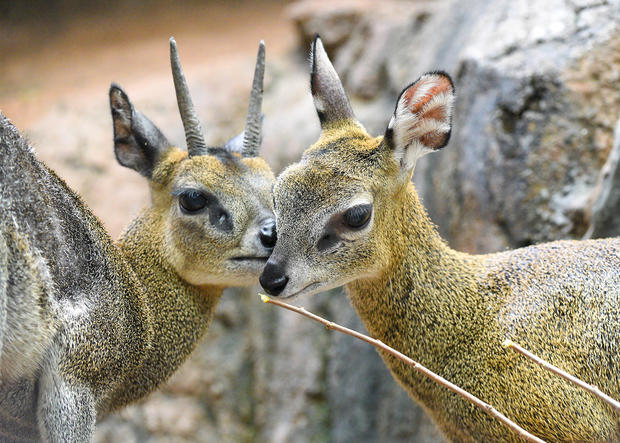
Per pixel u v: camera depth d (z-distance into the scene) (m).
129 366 9.49
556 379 8.33
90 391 8.82
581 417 8.30
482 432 8.70
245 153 11.06
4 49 27.94
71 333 8.46
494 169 12.91
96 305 8.88
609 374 8.39
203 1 29.98
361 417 17.09
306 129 20.03
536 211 12.52
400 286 9.01
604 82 12.62
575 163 12.48
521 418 8.43
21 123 22.28
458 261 9.20
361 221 8.56
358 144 8.91
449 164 14.20
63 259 8.52
